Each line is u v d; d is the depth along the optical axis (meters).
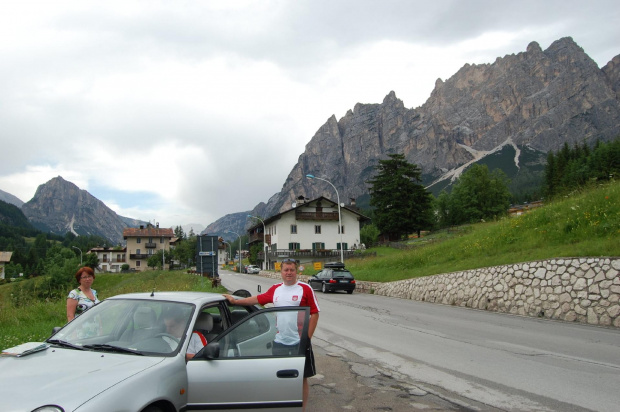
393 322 13.52
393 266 29.34
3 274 120.69
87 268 6.71
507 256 18.47
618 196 17.58
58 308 14.80
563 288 13.84
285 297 5.48
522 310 15.25
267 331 4.56
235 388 4.07
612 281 12.34
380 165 80.50
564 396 5.89
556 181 101.62
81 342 4.55
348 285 26.88
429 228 78.81
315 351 9.20
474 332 11.42
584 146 119.19
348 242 76.62
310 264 58.84
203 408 4.04
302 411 4.17
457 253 23.89
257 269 80.44
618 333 10.86
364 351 9.16
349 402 5.84
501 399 5.84
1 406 3.18
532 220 21.11
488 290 17.16
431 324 13.01
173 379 3.88
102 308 4.98
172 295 5.13
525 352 8.77
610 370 7.25
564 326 12.20
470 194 95.12
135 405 3.39
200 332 4.87
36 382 3.53
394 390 6.36
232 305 5.67
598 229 16.28
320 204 76.75
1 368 3.91
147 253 128.38
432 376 7.08
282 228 75.31
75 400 3.20
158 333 4.45
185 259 121.12
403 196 78.31
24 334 10.27
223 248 156.12
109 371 3.69
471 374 7.14
